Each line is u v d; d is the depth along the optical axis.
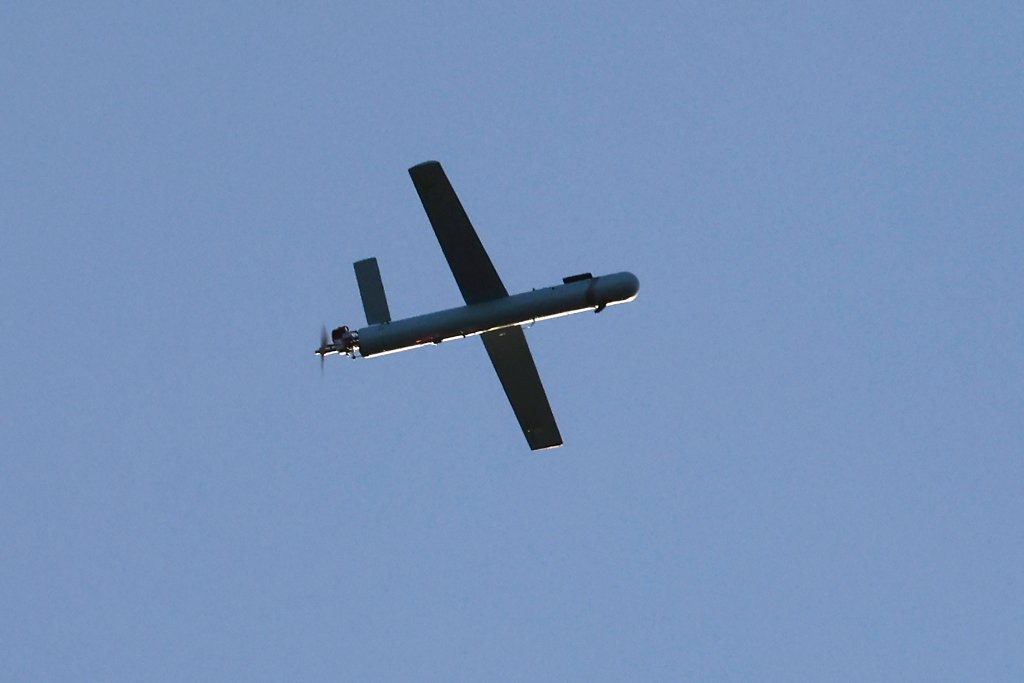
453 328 117.81
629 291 115.56
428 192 114.12
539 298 116.50
